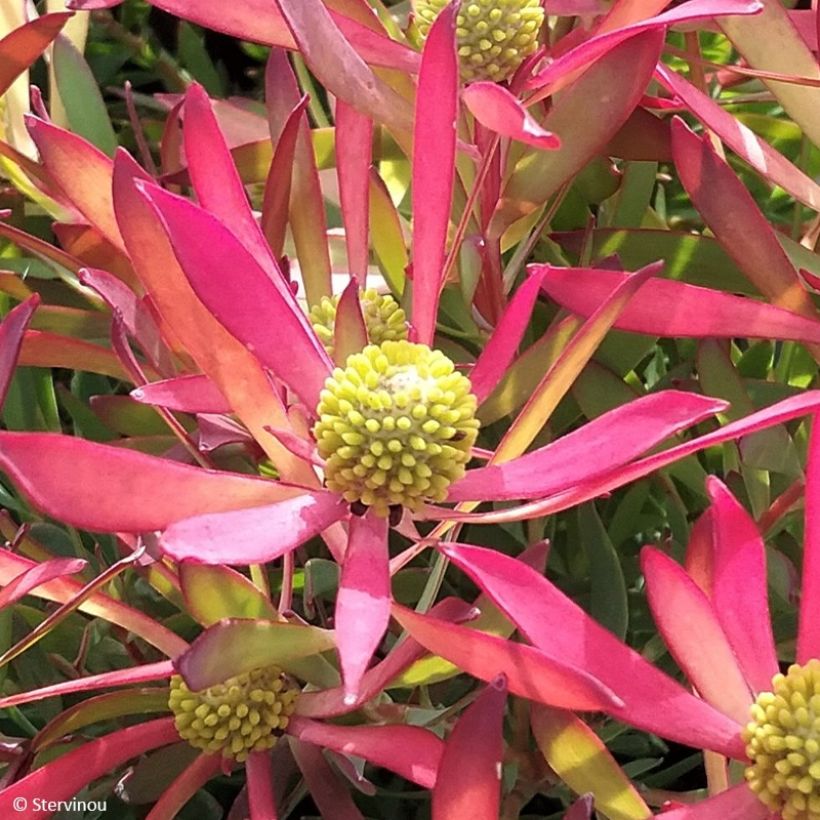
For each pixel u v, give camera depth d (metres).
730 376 0.19
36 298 0.16
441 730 0.18
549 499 0.15
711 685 0.15
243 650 0.14
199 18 0.18
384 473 0.15
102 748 0.17
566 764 0.16
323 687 0.17
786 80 0.19
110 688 0.20
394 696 0.20
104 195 0.18
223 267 0.14
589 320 0.15
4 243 0.24
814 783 0.15
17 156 0.20
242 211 0.15
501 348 0.16
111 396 0.20
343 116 0.18
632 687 0.15
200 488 0.14
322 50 0.16
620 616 0.19
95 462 0.14
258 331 0.15
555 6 0.21
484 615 0.16
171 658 0.17
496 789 0.14
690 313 0.17
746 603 0.16
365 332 0.16
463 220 0.17
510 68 0.19
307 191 0.19
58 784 0.16
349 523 0.15
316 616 0.20
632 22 0.18
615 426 0.15
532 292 0.16
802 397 0.14
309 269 0.19
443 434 0.15
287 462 0.16
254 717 0.16
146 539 0.15
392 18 0.22
